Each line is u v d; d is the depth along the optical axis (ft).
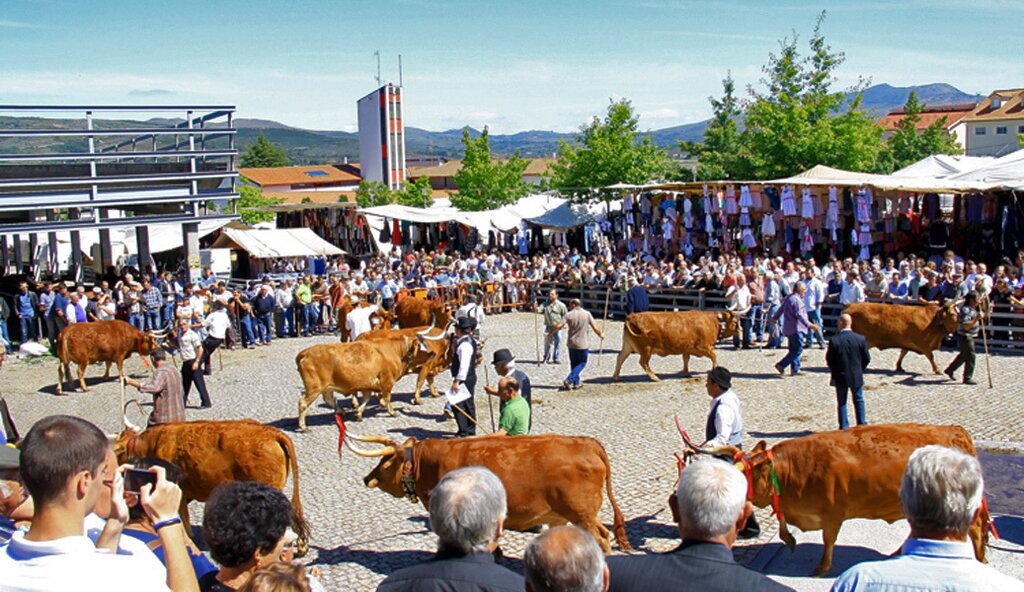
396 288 85.35
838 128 123.13
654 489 33.37
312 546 29.14
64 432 9.73
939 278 63.00
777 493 24.88
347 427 45.19
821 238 84.79
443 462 25.43
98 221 79.77
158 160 97.60
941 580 10.72
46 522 9.57
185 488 28.45
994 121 269.44
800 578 25.09
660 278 80.53
